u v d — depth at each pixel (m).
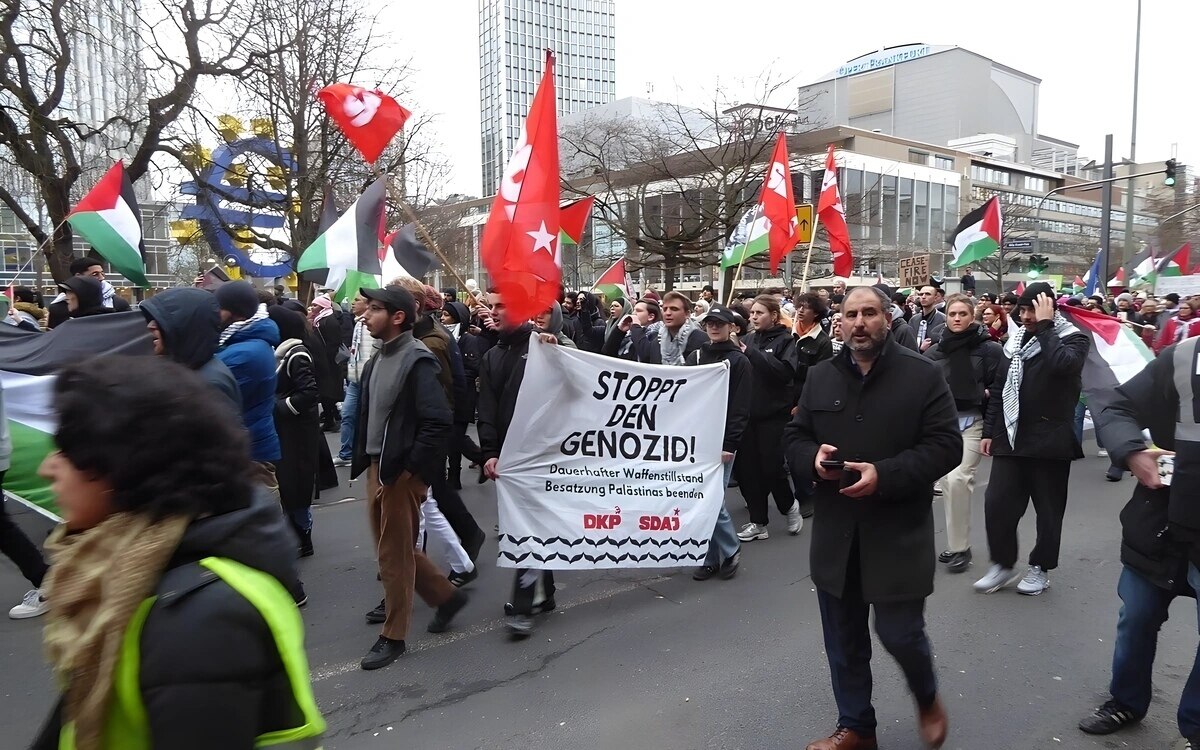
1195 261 30.88
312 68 16.33
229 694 1.13
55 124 13.12
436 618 4.20
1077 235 67.31
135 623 1.15
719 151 25.97
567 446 4.34
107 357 1.32
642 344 8.00
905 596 2.74
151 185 17.22
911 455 2.68
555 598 4.71
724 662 3.82
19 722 3.31
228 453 1.29
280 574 1.29
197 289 3.41
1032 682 3.61
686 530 4.62
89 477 1.23
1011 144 79.19
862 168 43.00
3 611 4.45
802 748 3.08
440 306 5.52
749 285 36.31
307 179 16.61
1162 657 3.91
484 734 3.20
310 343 7.70
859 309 2.76
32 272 23.06
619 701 3.46
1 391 4.10
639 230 24.78
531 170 4.35
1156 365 2.88
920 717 2.91
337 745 3.13
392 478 3.73
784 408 5.80
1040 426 4.52
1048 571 5.00
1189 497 2.72
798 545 5.77
